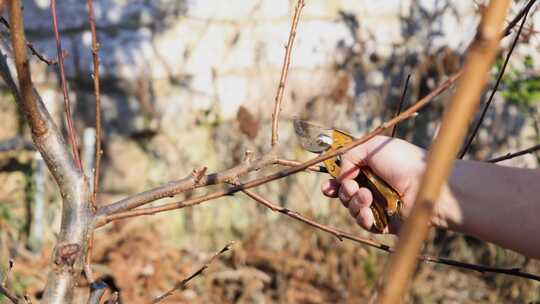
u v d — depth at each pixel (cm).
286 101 411
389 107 422
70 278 125
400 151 156
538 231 145
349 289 375
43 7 390
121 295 358
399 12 423
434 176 71
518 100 350
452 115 70
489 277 396
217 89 412
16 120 383
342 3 422
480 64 70
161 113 407
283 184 413
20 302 140
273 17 417
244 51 415
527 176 149
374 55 420
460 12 412
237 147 404
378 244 142
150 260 380
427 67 400
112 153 401
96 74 142
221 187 414
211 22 412
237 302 371
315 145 158
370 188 162
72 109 393
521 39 276
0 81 384
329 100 411
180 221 414
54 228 387
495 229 148
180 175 411
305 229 399
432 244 390
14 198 385
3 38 133
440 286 384
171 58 407
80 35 395
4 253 361
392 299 73
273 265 392
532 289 376
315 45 416
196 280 378
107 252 380
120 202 135
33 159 388
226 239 415
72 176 130
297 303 374
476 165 152
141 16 404
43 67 387
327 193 170
